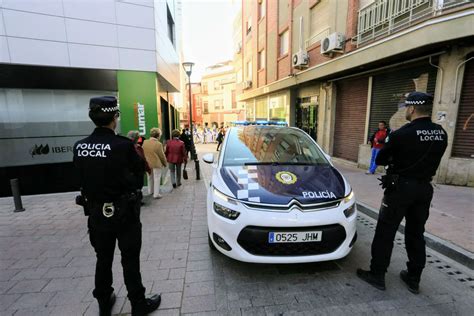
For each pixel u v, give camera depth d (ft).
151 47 21.75
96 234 6.82
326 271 9.50
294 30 39.73
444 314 7.36
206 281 9.02
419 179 7.88
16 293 8.61
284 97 47.29
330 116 34.42
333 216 8.45
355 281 8.90
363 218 15.01
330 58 30.35
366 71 26.99
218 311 7.59
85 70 20.57
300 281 8.93
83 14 19.60
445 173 19.79
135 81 21.61
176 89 35.83
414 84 22.58
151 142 18.90
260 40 55.72
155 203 18.31
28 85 19.65
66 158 21.81
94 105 6.64
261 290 8.48
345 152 32.86
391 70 24.53
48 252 11.41
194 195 20.48
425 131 7.69
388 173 8.41
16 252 11.42
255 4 57.31
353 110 31.01
